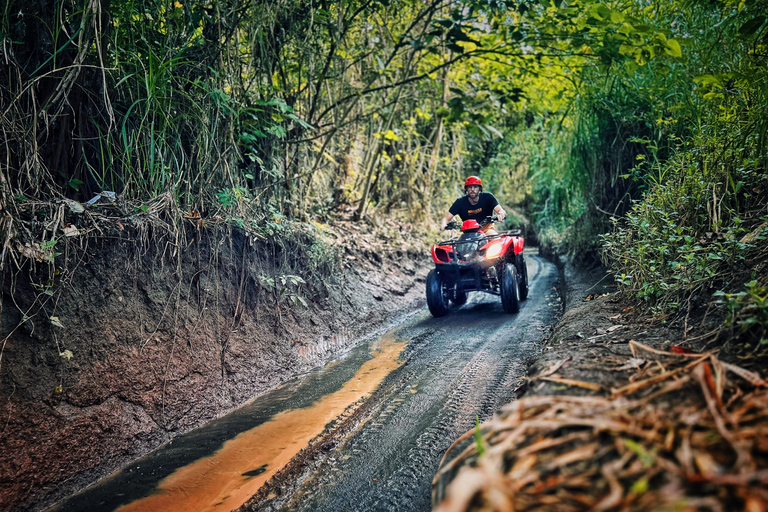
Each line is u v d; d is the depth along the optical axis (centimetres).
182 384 354
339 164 929
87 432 285
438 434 304
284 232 534
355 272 704
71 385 288
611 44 525
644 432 128
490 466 117
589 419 136
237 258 455
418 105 1063
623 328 331
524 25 599
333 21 626
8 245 266
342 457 288
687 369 173
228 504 248
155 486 268
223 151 463
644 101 647
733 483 98
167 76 404
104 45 355
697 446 119
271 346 457
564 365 225
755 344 212
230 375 397
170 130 414
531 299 749
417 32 837
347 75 838
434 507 144
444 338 546
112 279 333
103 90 344
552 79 772
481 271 642
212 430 338
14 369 266
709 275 312
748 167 399
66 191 336
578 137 778
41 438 263
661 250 382
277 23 564
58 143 330
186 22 433
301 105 708
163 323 360
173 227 381
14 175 304
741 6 392
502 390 365
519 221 1853
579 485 113
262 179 567
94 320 314
